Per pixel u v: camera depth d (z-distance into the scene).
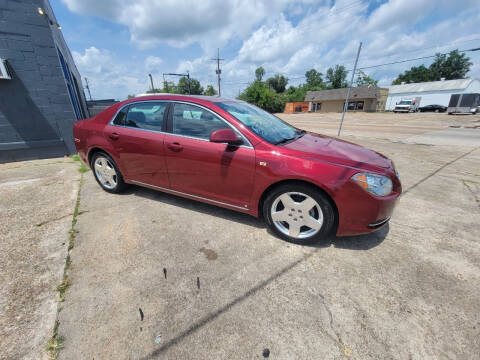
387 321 1.63
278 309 1.71
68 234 2.55
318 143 2.68
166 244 2.41
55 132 5.69
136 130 3.05
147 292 1.83
